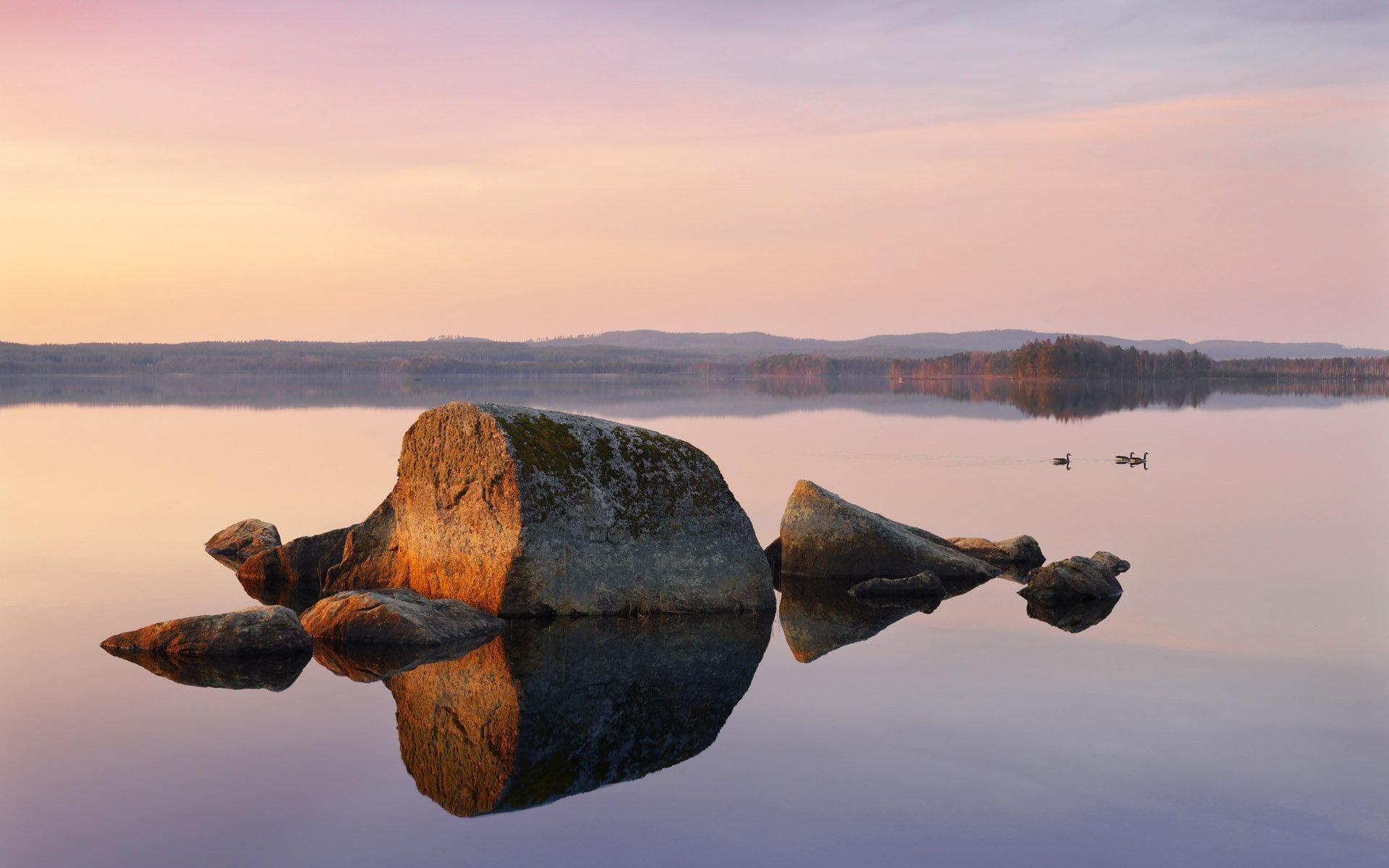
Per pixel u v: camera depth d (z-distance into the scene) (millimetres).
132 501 26594
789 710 11078
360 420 58438
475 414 15758
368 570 17234
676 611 15867
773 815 8414
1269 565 18906
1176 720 10570
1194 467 36469
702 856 7703
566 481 15695
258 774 9250
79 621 14828
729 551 16391
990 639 14039
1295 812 8438
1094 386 138375
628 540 15938
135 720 10594
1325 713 10758
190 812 8422
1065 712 10859
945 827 8180
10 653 13078
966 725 10500
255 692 11648
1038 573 17016
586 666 12828
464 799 8742
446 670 12633
